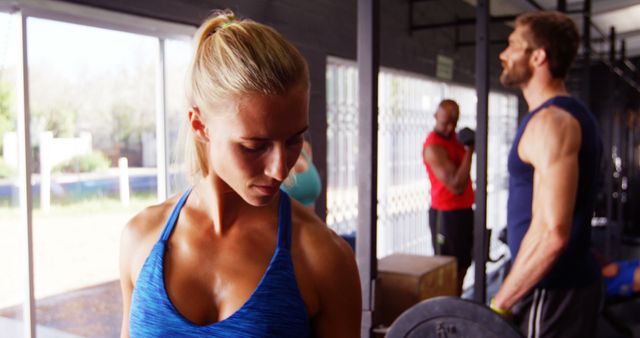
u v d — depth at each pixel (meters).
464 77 5.53
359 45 1.57
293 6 3.07
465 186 3.61
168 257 0.79
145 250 0.83
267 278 0.73
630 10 5.04
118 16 2.20
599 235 7.71
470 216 3.87
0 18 1.90
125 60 2.33
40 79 2.01
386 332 1.59
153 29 2.40
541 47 1.71
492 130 6.57
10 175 1.96
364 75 1.57
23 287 1.99
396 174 4.57
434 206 3.93
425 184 5.02
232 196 0.77
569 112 1.61
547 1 4.91
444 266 3.03
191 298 0.76
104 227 2.29
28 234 1.97
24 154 1.95
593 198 1.70
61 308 2.15
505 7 5.43
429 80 4.95
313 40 3.25
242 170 0.66
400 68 4.29
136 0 2.22
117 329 2.37
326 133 3.39
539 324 1.72
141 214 0.88
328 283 0.77
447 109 3.67
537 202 1.60
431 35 4.79
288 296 0.73
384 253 4.43
